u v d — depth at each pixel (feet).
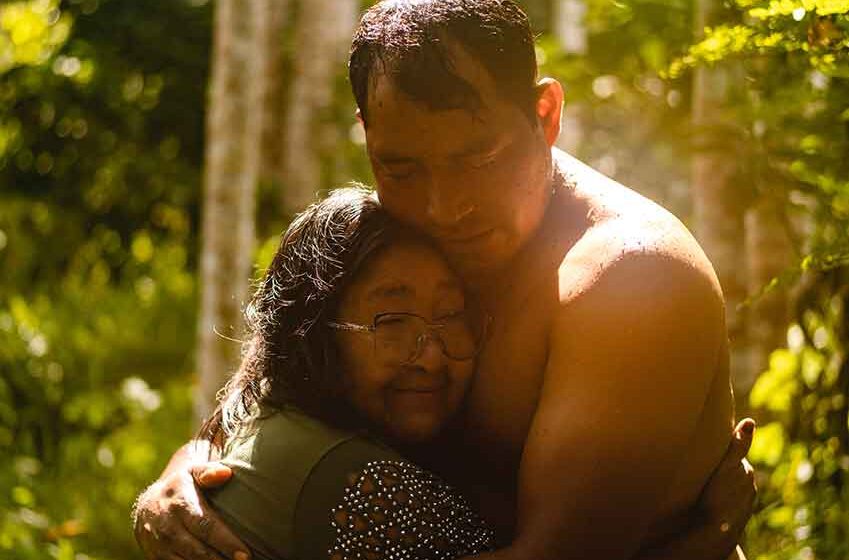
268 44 27.40
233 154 23.22
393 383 8.12
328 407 8.20
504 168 7.61
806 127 11.44
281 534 7.93
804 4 8.78
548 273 7.93
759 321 14.06
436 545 7.90
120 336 29.81
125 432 24.71
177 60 32.22
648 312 7.47
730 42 9.86
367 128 7.64
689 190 25.77
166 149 32.60
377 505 7.84
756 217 13.83
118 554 20.85
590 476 7.38
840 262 9.96
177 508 8.21
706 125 13.58
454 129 7.39
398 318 8.06
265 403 8.45
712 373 7.70
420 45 7.36
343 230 8.14
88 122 31.53
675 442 7.54
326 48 26.89
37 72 29.07
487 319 8.20
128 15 31.71
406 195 7.75
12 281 29.45
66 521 21.06
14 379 24.13
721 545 8.25
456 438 8.48
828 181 10.80
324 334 8.16
